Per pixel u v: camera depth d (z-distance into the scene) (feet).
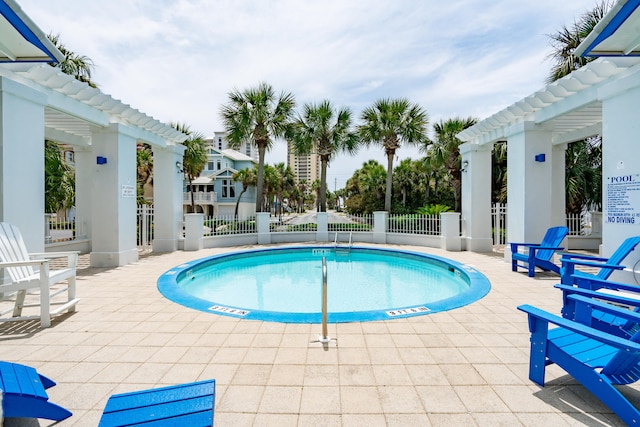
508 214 28.35
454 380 8.87
